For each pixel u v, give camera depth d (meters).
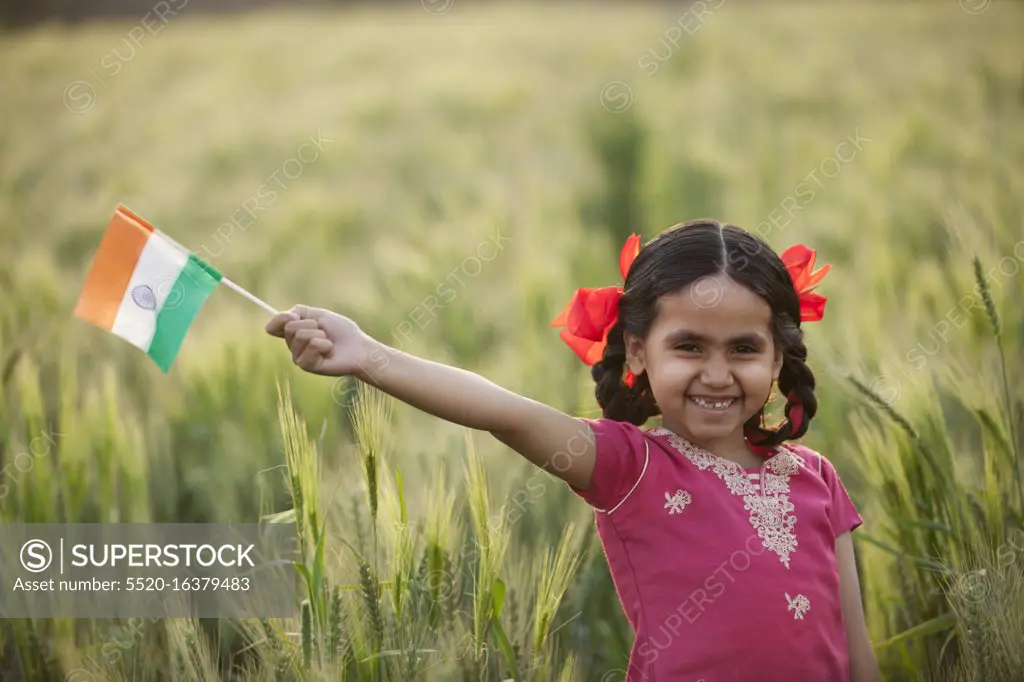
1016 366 5.05
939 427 4.04
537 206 10.84
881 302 6.82
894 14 27.44
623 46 25.06
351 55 28.02
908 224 9.59
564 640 3.91
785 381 3.28
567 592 3.92
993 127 14.27
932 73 18.45
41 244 11.84
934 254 8.80
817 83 18.81
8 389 4.77
